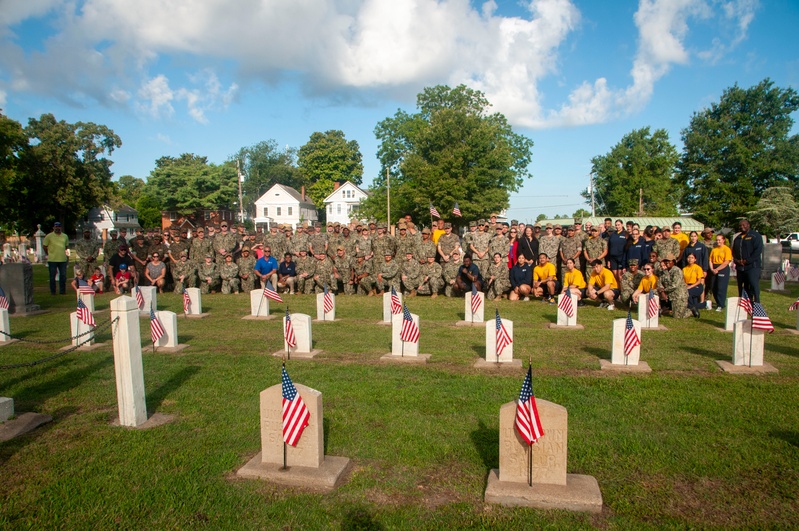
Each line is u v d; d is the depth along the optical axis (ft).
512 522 14.06
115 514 14.71
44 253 122.31
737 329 27.50
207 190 236.43
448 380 25.63
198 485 16.17
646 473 16.56
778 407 21.53
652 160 221.05
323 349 32.50
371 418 20.97
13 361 30.30
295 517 14.43
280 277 59.62
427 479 16.47
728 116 165.99
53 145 175.01
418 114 190.90
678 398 22.70
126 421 20.74
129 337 20.51
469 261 53.06
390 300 41.22
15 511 14.90
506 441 15.62
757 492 15.43
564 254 53.52
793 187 159.74
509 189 161.17
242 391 24.49
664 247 48.08
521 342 33.76
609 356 30.12
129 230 252.62
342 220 271.90
